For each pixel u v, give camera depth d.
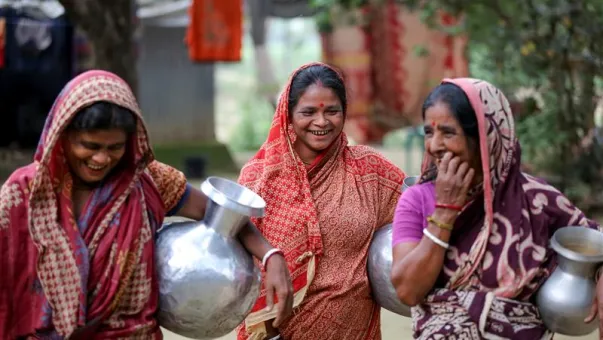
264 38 14.84
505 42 8.95
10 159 14.43
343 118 3.56
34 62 12.23
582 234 2.82
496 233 2.75
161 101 15.92
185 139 16.12
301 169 3.55
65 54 12.32
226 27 12.09
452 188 2.70
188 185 2.98
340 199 3.54
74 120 2.55
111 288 2.62
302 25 26.11
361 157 3.68
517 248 2.74
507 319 2.74
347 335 3.52
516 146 2.79
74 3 9.05
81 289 2.58
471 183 2.77
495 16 9.02
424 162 2.92
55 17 12.34
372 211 3.58
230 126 24.45
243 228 2.96
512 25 8.93
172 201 2.94
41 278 2.59
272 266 2.91
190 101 16.05
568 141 9.27
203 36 12.05
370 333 3.59
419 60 11.16
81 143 2.56
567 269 2.75
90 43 9.29
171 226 2.87
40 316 2.61
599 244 2.79
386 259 3.27
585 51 9.16
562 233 2.81
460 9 9.20
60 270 2.59
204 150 15.81
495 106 2.72
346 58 11.20
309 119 3.48
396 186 3.69
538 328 2.80
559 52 8.75
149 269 2.71
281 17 14.09
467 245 2.78
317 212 3.52
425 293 2.77
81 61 12.66
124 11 9.38
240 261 2.81
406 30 11.13
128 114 2.59
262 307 3.46
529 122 9.23
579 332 2.79
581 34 8.73
